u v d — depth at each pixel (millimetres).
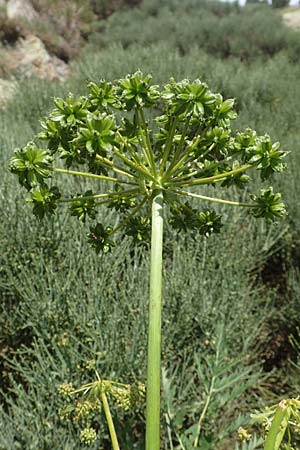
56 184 1196
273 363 1090
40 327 916
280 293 1243
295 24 6031
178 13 5047
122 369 838
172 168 370
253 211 398
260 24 4051
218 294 1017
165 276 1007
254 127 1918
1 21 3352
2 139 1493
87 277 970
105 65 2535
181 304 946
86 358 843
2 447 714
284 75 2857
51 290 908
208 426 817
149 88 359
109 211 1136
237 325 978
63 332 889
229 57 3834
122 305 940
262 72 2814
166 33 4117
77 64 2840
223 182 409
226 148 394
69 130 355
